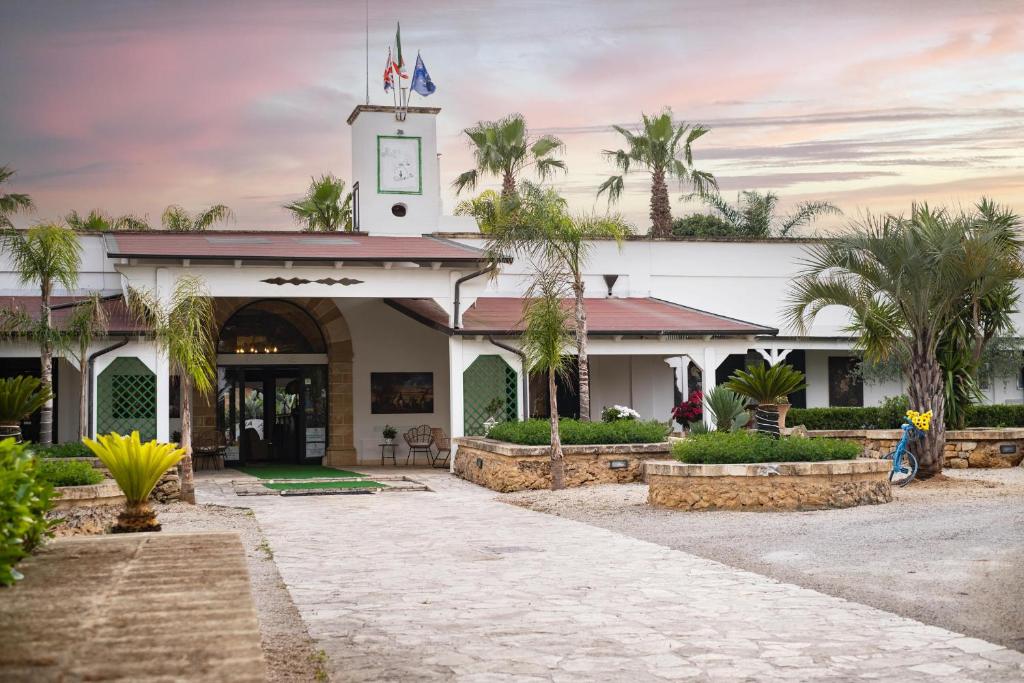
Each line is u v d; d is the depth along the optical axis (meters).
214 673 2.84
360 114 27.66
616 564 10.54
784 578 9.62
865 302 17.92
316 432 27.02
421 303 25.81
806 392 29.44
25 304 23.12
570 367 25.27
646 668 6.46
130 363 21.05
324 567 10.55
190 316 16.98
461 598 8.82
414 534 13.14
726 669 6.42
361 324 26.81
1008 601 8.24
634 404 28.09
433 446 27.05
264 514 15.59
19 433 16.25
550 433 19.28
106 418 21.05
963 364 19.98
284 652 6.87
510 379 23.19
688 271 29.23
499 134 36.06
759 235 44.25
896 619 7.80
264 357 26.64
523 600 8.72
